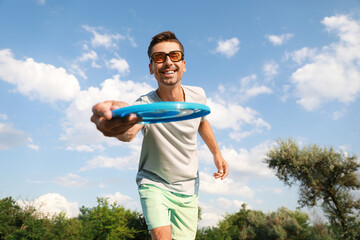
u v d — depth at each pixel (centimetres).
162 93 218
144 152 217
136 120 110
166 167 215
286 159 1838
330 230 1916
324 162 1761
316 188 1755
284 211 2536
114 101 111
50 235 2548
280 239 2209
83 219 3669
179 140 218
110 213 2538
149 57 216
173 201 215
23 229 2586
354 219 1622
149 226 191
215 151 291
